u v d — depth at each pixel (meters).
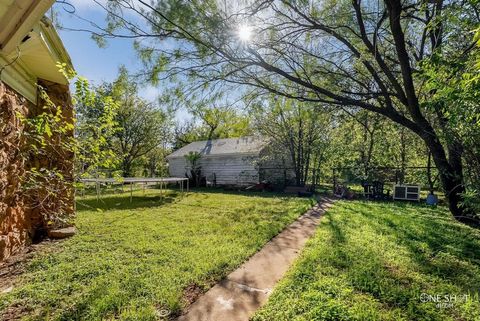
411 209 7.03
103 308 2.21
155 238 4.31
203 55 3.76
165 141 23.72
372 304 2.25
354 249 3.63
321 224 5.25
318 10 4.39
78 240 4.18
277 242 4.21
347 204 7.96
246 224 5.36
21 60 3.52
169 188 15.22
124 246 3.86
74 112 4.46
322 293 2.42
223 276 2.90
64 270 2.99
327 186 14.71
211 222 5.56
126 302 2.30
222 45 3.72
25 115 3.89
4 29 2.36
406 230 4.66
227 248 3.76
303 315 2.10
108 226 5.15
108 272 2.94
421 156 10.06
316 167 13.90
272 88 5.16
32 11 2.04
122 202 8.84
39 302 2.32
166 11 3.18
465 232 4.54
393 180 9.73
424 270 2.99
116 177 4.20
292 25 4.39
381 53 5.11
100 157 3.79
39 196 4.06
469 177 4.10
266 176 14.75
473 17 2.86
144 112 18.62
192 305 2.32
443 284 2.64
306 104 5.78
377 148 11.38
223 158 16.12
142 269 3.01
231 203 8.59
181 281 2.72
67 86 4.82
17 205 3.64
